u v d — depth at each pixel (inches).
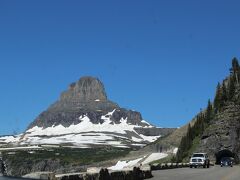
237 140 4232.3
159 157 6673.2
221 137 4303.6
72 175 932.6
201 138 4478.3
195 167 2834.6
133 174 1453.0
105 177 1119.0
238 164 3934.5
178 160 4618.6
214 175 1878.7
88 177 1008.9
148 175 1700.3
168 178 1669.5
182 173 2042.3
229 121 4338.1
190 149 4753.9
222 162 3230.8
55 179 886.4
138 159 7199.8
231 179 1616.6
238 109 4446.4
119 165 7263.8
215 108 4913.9
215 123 4453.7
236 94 4763.8
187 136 4985.2
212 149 4315.9
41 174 902.4
